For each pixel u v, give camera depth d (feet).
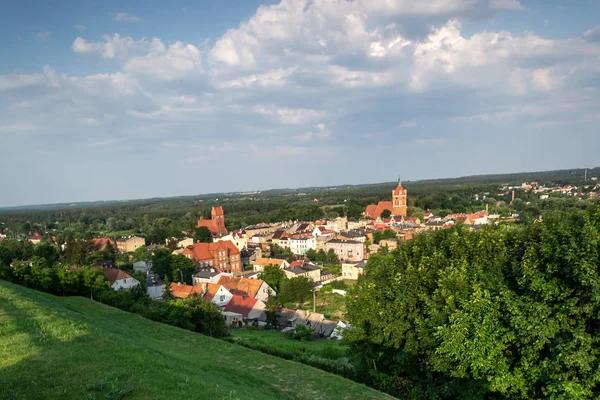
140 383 55.06
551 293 66.49
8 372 54.95
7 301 93.97
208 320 154.71
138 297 207.82
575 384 59.57
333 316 248.93
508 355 74.59
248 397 61.77
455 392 83.35
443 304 82.84
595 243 63.62
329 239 499.51
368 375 104.01
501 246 91.61
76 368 57.77
